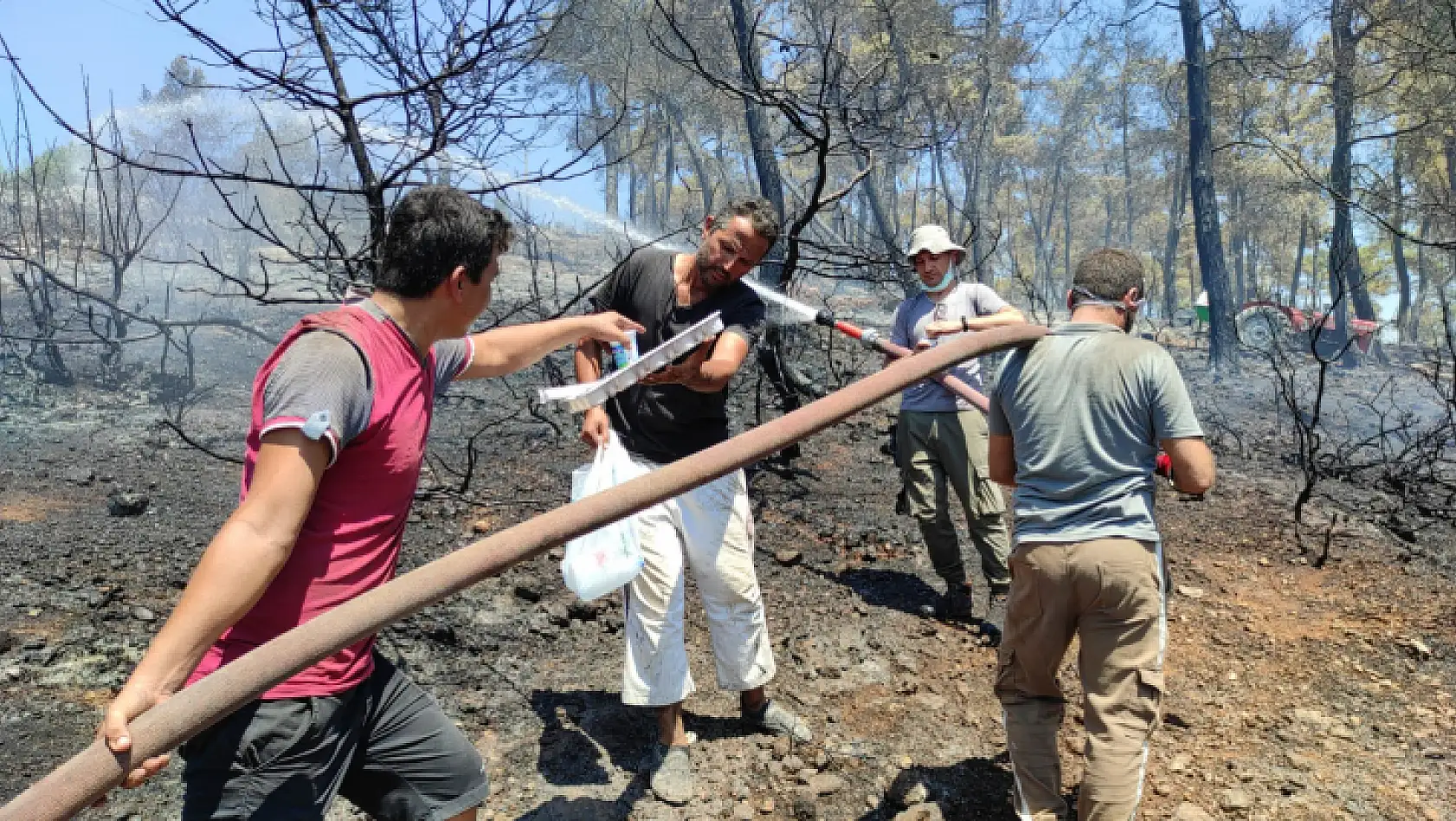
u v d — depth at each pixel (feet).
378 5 14.64
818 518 18.52
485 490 18.45
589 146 15.39
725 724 10.89
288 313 37.27
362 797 6.42
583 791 9.49
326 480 5.36
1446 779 10.34
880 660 12.73
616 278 9.93
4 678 10.20
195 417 23.29
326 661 5.51
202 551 14.57
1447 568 16.53
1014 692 9.08
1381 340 66.23
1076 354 8.55
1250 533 18.38
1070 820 9.43
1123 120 119.55
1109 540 8.23
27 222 37.76
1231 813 9.71
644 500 5.45
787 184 35.09
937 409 13.83
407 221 5.63
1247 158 124.57
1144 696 8.25
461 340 6.98
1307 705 11.93
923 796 9.68
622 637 12.87
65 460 18.78
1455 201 33.91
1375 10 50.65
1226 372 50.67
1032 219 148.97
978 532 14.03
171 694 4.43
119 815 8.44
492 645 12.23
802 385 24.20
